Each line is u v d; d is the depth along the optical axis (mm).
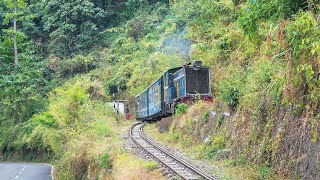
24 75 38906
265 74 11938
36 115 35656
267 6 8641
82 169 19344
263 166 10609
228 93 14320
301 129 9266
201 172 10828
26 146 37719
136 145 18344
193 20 26125
